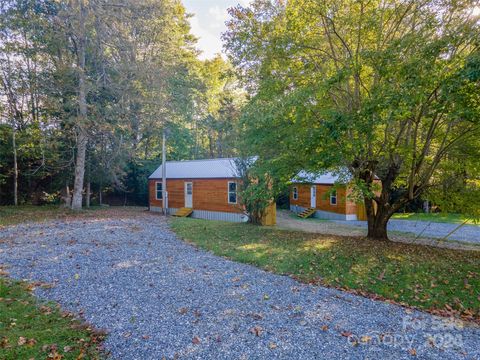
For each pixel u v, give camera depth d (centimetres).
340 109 754
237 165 1327
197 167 1809
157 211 1973
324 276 617
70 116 1463
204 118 2983
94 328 390
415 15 658
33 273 591
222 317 425
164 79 1722
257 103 795
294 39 743
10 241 858
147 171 2289
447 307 488
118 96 1593
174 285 547
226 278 593
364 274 616
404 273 613
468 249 845
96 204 2133
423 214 1875
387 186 878
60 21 1420
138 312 438
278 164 855
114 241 894
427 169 784
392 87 598
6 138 1577
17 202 1720
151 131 1819
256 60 846
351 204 1720
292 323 410
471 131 669
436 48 545
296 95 683
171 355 332
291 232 1070
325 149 715
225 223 1307
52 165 1669
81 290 516
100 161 1773
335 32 714
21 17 1445
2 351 323
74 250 773
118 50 1572
